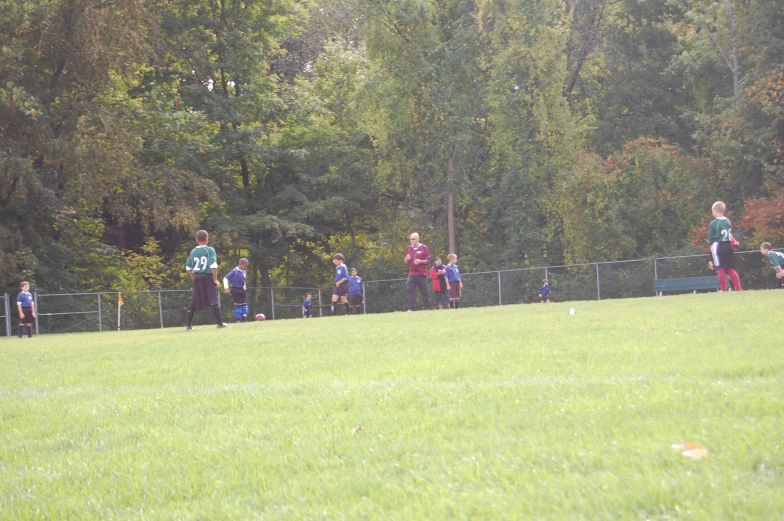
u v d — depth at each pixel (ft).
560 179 173.99
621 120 200.75
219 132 177.88
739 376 21.93
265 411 23.02
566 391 21.01
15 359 53.47
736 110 155.94
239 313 119.85
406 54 181.78
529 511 11.27
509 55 177.78
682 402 17.60
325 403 23.24
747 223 147.84
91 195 137.90
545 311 70.03
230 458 17.07
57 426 23.86
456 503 12.05
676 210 165.58
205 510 13.51
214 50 180.55
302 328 67.72
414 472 14.17
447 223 194.70
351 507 12.62
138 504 14.51
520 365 28.60
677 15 199.00
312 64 221.25
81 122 130.93
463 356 33.53
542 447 14.70
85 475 17.04
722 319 42.86
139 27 142.72
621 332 39.96
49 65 140.26
